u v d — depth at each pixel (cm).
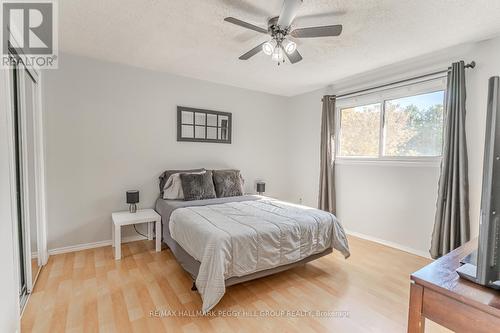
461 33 234
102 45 270
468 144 261
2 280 139
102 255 293
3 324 139
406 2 186
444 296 85
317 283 236
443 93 289
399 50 273
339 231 268
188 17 212
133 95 337
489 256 82
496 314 73
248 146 449
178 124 372
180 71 354
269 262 215
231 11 202
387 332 171
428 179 299
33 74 248
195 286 213
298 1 168
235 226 219
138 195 320
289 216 256
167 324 175
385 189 341
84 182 309
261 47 220
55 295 208
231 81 399
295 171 482
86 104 306
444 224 271
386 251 316
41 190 262
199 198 338
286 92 462
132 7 198
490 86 78
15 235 158
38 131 258
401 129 329
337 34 194
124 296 208
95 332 166
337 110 407
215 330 171
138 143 343
